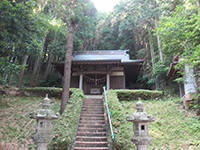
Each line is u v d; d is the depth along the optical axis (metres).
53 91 10.79
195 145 5.37
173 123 7.15
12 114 7.95
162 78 14.65
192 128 6.52
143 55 19.38
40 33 8.16
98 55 17.23
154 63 15.73
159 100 10.37
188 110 8.17
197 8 8.95
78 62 13.26
